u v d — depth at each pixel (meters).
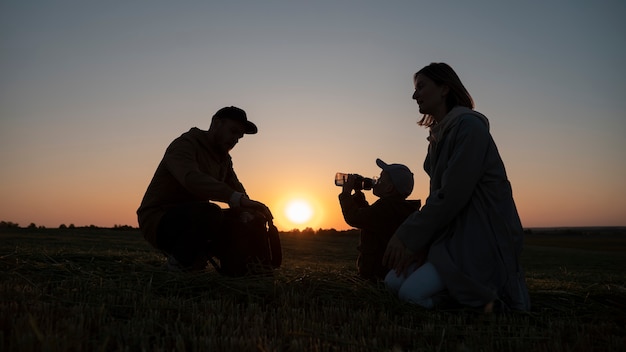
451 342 2.68
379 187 4.40
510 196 3.73
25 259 4.52
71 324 2.50
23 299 3.08
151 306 3.12
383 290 3.74
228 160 5.22
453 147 3.73
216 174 4.91
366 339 2.68
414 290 3.55
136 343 2.41
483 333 2.88
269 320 3.02
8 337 2.30
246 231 4.43
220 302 3.35
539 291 4.19
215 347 2.33
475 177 3.57
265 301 3.62
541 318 3.29
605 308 3.68
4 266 4.18
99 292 3.42
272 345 2.39
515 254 3.61
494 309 3.45
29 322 2.39
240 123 4.77
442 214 3.57
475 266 3.53
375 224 4.12
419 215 3.63
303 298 3.57
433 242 3.70
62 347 2.17
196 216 4.34
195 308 3.14
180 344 2.35
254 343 2.37
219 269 4.54
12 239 12.53
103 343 2.27
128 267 4.52
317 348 2.41
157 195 4.70
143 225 4.66
